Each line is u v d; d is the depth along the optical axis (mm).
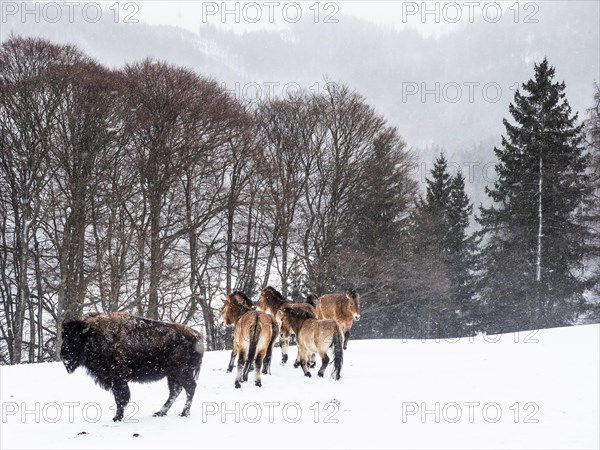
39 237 29703
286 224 30422
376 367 15172
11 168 25094
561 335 18844
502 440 8430
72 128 24453
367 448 8016
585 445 8164
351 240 32594
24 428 9578
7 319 28156
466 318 41969
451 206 45906
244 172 30641
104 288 25984
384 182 32062
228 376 14008
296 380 13344
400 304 35125
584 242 34938
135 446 8102
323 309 18844
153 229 26484
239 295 14930
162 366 9984
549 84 36438
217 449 7949
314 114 31109
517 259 36312
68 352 9656
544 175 35469
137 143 26531
